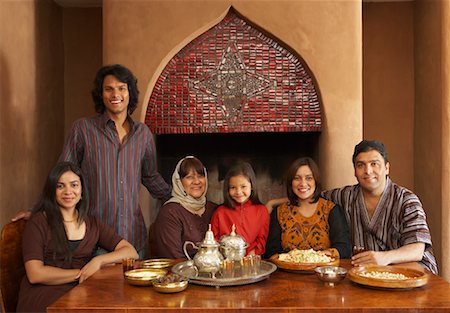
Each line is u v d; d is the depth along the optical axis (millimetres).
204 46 4305
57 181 3055
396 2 5336
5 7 4035
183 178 3283
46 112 4914
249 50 4309
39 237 3045
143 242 3605
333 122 4246
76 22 5375
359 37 4266
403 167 5340
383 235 3260
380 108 5348
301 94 4324
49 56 5004
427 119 4879
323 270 2600
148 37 4234
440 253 4508
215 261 2553
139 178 3547
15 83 4219
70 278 2916
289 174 3248
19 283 3275
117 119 3500
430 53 4793
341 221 3201
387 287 2389
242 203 3287
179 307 2182
